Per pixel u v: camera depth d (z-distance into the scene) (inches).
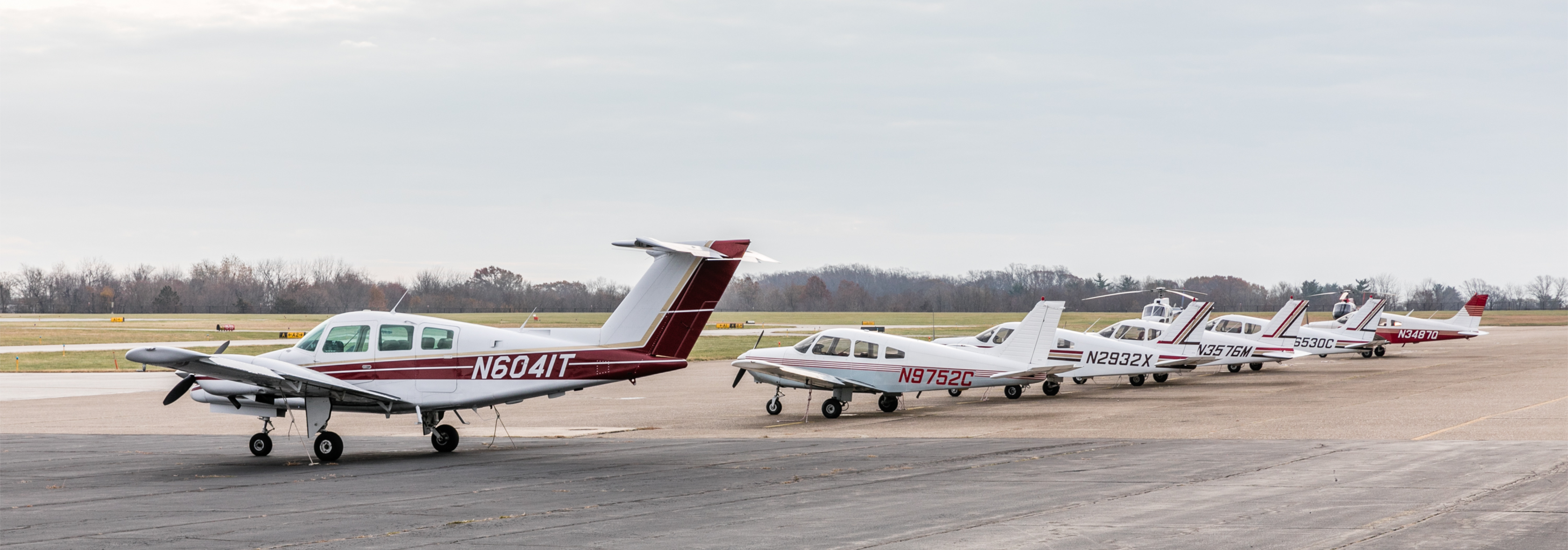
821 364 1016.2
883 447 723.4
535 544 388.8
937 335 2955.2
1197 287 6648.6
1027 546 372.5
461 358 706.8
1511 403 1001.5
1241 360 1515.7
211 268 6107.3
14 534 421.4
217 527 432.8
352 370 705.0
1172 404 1082.1
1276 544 368.8
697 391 1358.3
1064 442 743.7
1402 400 1066.1
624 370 712.4
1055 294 6648.6
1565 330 3779.5
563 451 731.4
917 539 386.9
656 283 728.3
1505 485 498.3
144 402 1256.2
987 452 685.3
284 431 927.7
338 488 550.3
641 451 724.0
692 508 466.0
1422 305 6993.1
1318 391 1222.3
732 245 730.8
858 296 6786.4
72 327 3612.2
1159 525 408.8
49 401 1282.0
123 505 500.7
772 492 513.7
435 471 621.9
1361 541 370.3
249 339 2807.6
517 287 5905.5
